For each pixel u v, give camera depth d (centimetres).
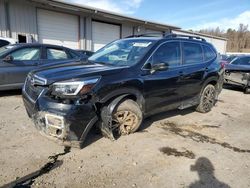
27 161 334
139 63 430
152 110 463
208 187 299
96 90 361
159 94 464
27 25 1378
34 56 720
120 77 395
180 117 570
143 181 304
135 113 423
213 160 368
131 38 530
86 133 355
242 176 329
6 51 680
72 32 1617
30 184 286
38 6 1407
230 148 416
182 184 303
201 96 592
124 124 421
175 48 510
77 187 286
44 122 346
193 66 545
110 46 526
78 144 356
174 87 495
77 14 1617
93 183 295
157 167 338
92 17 1712
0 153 351
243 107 729
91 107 355
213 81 620
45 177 301
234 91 1040
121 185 294
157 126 497
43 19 1452
